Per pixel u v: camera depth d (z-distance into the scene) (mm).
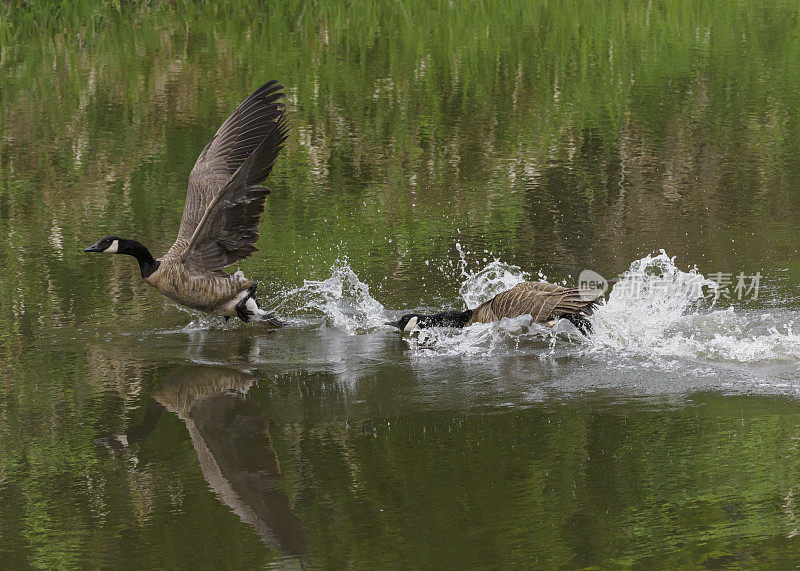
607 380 9711
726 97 22172
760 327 10969
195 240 11242
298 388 9695
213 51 27172
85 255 14156
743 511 7055
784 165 17531
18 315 11898
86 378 9969
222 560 6598
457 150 19172
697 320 11203
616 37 28734
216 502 7402
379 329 11586
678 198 16016
